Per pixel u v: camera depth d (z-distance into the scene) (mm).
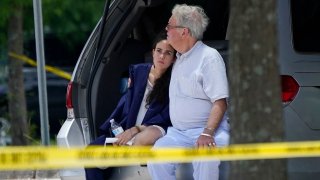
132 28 17609
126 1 17516
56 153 12273
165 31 16547
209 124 15375
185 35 15680
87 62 17297
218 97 15414
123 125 16688
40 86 21750
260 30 10914
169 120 16391
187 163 15516
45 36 40656
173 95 15914
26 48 35156
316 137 15016
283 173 11422
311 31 15297
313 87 15047
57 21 41312
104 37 17375
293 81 15016
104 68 17391
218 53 15703
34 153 12148
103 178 16125
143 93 16609
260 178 11305
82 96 17172
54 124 34062
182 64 15805
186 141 15719
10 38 29438
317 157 14906
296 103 14984
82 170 16219
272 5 10930
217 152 12484
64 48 40312
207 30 17625
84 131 17047
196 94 15656
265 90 11047
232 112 11258
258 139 11148
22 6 29859
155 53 16344
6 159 12039
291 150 12797
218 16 17562
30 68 34875
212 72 15492
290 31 15141
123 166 16016
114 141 16266
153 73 16547
